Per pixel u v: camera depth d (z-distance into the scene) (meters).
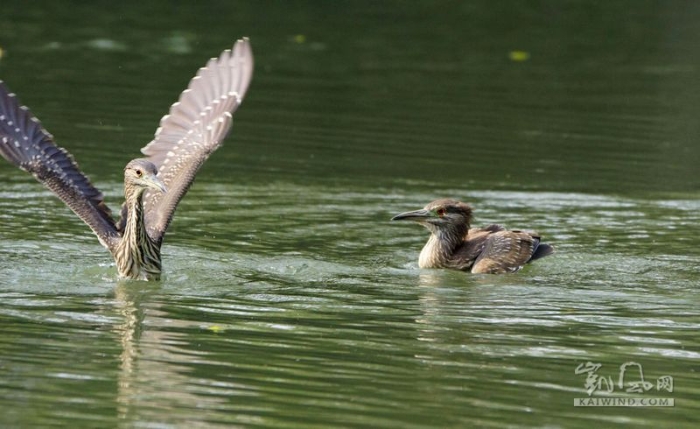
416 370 11.06
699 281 14.68
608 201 18.91
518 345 11.90
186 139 14.78
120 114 23.00
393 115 24.20
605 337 12.20
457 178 20.02
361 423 9.75
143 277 13.96
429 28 33.09
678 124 24.30
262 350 11.52
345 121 23.59
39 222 16.72
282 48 29.72
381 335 12.12
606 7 36.75
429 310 13.12
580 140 22.91
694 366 11.36
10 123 13.71
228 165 20.30
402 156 21.25
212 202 18.14
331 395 10.35
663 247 16.41
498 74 28.30
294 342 11.80
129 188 13.65
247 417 9.81
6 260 14.68
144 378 10.65
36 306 12.79
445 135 22.86
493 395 10.47
